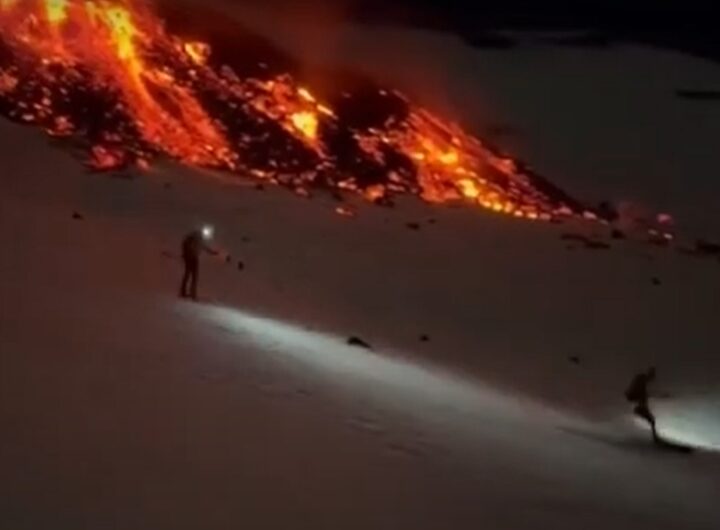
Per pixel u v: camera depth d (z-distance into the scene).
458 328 32.25
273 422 15.21
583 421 24.06
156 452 12.64
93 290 22.92
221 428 14.32
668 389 29.80
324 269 35.38
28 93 47.78
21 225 29.89
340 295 32.66
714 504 17.36
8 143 41.78
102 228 32.25
